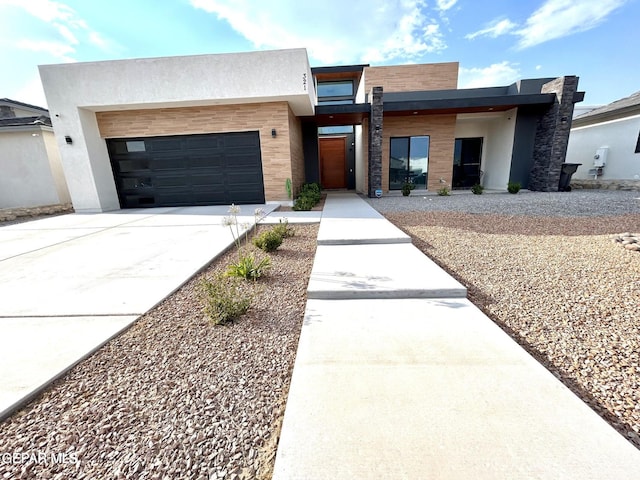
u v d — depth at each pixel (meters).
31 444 1.40
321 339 2.13
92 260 4.12
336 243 4.59
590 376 1.80
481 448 1.26
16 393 1.65
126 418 1.55
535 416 1.42
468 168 14.03
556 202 8.33
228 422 1.54
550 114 10.65
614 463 1.18
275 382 1.83
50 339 2.21
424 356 1.90
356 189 15.05
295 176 10.32
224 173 9.53
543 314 2.50
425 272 3.24
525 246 4.35
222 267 3.93
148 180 9.75
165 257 4.19
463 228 5.60
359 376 1.74
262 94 8.16
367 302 2.72
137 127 9.19
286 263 3.99
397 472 1.17
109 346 2.18
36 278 3.47
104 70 8.20
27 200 11.01
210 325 2.47
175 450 1.38
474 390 1.60
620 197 9.02
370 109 10.55
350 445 1.30
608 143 12.33
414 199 10.24
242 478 1.25
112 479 1.25
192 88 8.20
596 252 3.94
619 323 2.32
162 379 1.85
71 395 1.71
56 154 10.99
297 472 1.19
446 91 12.23
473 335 2.14
